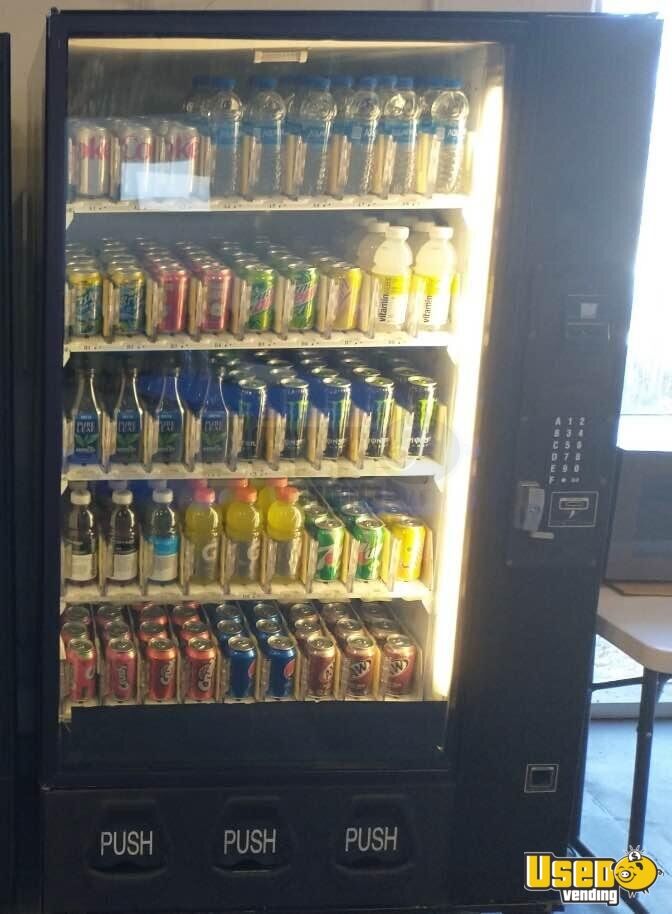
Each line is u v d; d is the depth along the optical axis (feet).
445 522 7.98
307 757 7.82
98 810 7.51
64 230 6.69
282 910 7.92
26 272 8.61
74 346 7.26
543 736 7.89
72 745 7.59
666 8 9.50
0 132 6.56
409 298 7.75
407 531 8.27
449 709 7.80
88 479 7.59
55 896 7.63
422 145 7.48
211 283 7.48
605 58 6.79
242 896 7.81
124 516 7.89
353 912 8.00
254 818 7.72
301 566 8.27
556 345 7.16
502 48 6.79
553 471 7.37
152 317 7.45
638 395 10.53
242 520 8.05
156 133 7.20
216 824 7.67
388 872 7.91
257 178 7.46
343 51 7.27
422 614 8.38
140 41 6.59
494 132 6.99
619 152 6.93
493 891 8.14
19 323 8.70
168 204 7.26
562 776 7.98
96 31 6.41
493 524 7.45
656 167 9.97
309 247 8.20
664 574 8.74
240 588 8.11
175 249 8.01
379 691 8.37
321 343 7.62
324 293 7.64
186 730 7.72
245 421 7.86
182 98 7.44
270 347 7.56
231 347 7.50
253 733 7.81
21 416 8.94
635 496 8.53
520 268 7.04
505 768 7.91
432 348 8.33
